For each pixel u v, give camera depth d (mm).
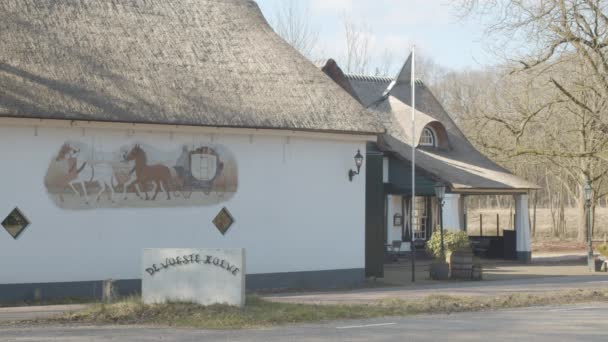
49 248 18266
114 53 20344
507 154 29797
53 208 18344
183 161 19906
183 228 19875
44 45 19438
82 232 18656
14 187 17922
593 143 30656
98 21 21078
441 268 24391
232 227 20578
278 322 13859
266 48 23172
